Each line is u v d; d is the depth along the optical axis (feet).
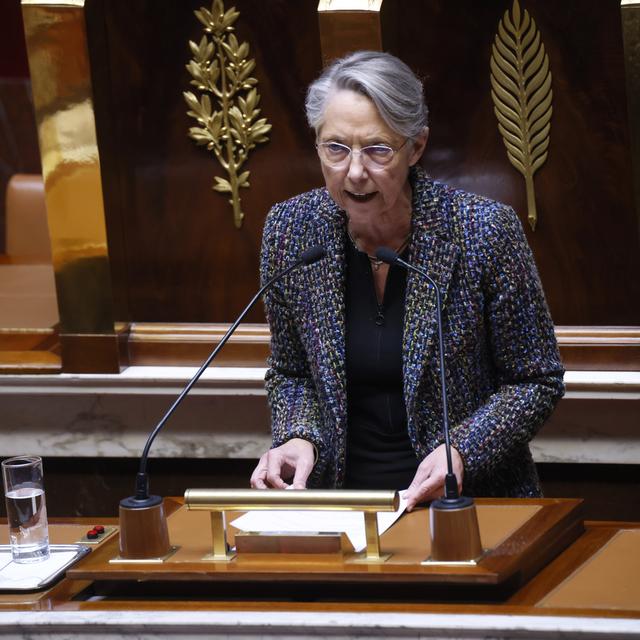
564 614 22.67
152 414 42.63
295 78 40.16
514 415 28.96
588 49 37.88
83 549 27.68
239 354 41.78
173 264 42.04
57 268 40.70
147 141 41.24
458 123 39.24
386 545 25.36
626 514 40.93
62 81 38.78
